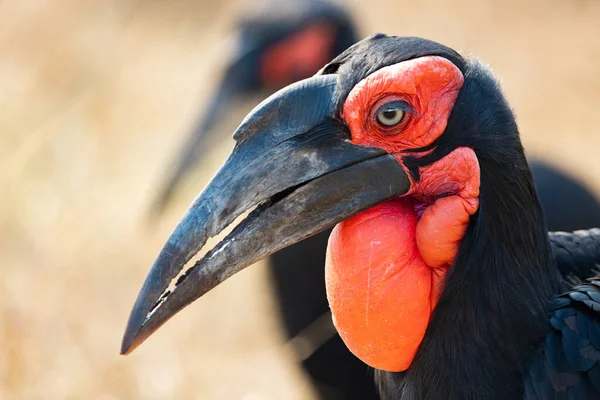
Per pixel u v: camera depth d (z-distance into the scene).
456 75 6.67
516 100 18.25
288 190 6.72
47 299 11.49
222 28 19.86
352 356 10.36
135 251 13.29
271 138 6.68
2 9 16.47
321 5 12.26
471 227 6.68
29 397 10.06
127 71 17.92
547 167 11.55
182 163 12.27
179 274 7.10
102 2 18.42
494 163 6.62
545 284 6.85
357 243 6.71
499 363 6.63
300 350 10.65
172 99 17.45
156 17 20.25
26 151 12.00
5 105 13.97
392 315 6.71
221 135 12.34
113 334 11.91
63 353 10.87
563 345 6.57
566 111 18.00
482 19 20.53
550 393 6.54
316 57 12.21
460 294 6.66
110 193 13.95
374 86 6.60
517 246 6.66
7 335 10.20
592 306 6.62
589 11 21.28
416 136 6.69
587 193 11.61
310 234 6.70
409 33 19.83
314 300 10.71
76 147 13.29
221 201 6.57
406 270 6.71
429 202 6.87
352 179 6.70
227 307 13.04
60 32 16.98
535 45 19.92
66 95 15.34
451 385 6.68
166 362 11.50
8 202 12.12
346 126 6.71
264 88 12.34
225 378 11.96
